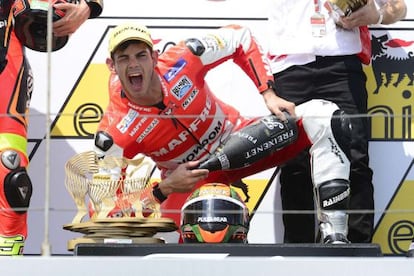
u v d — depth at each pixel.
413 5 16.53
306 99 15.34
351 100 15.27
